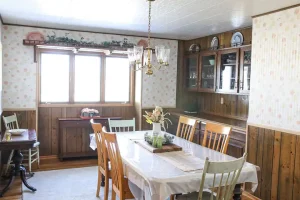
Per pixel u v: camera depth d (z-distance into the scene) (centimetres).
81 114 531
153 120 329
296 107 321
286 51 332
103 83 561
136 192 268
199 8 345
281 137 338
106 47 518
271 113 352
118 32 521
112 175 294
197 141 482
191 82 571
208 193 270
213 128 333
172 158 276
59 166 484
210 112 552
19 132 389
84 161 514
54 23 452
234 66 451
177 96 594
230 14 371
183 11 360
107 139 281
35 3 337
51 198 357
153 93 572
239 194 260
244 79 430
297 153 320
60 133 513
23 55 473
